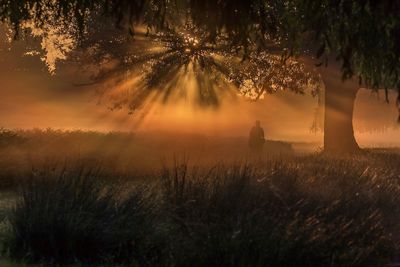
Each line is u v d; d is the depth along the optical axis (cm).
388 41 752
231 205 877
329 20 753
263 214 830
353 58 818
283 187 990
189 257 755
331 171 1255
